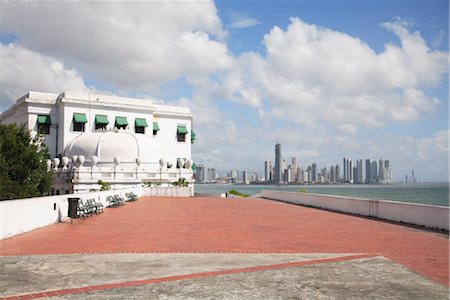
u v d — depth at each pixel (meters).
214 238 14.48
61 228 16.64
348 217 22.09
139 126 60.62
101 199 26.45
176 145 65.75
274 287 7.86
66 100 55.44
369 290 7.77
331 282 8.28
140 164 50.56
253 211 25.95
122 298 7.15
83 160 46.34
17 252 11.49
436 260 10.81
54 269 9.33
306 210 26.83
